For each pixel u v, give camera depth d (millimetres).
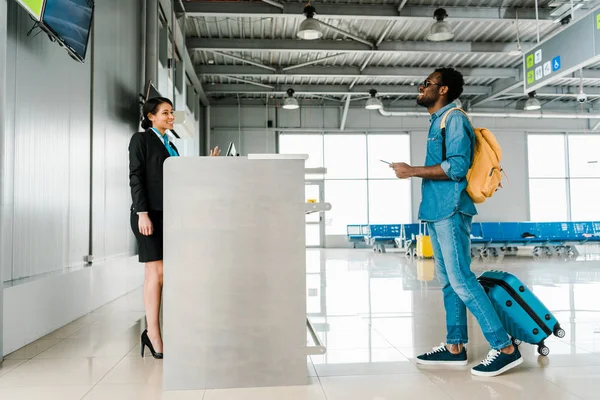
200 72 11133
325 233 14555
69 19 3016
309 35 6930
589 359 2189
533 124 14836
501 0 8156
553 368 2049
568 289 4547
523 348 2410
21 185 2738
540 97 14297
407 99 14609
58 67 3256
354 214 14633
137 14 5383
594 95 13117
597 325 2934
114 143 4508
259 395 1734
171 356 1833
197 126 12062
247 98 14297
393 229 11945
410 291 4562
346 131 14547
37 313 2725
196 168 1877
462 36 9711
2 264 2246
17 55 2705
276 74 11133
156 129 2342
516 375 1952
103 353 2391
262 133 14328
